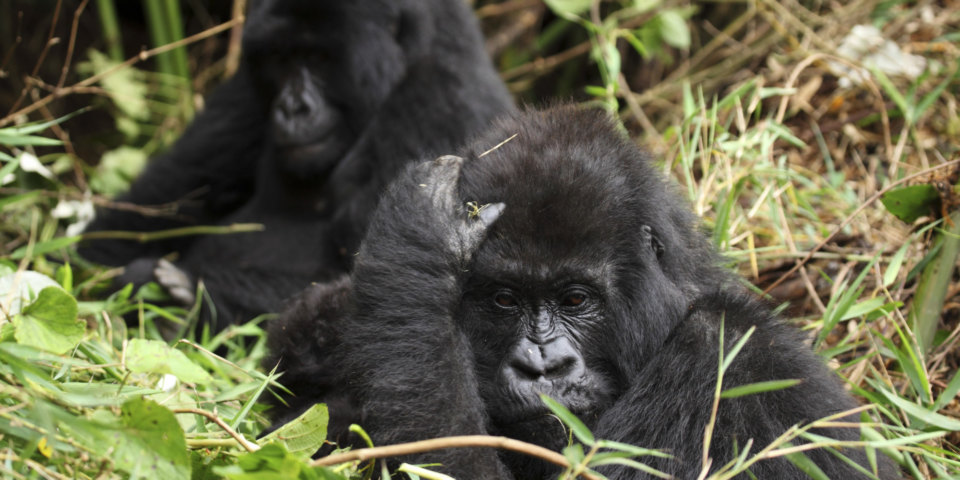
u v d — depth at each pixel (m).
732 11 21.05
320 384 9.16
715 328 8.16
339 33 14.22
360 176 14.40
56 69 23.16
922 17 17.73
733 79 18.80
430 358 7.62
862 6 18.05
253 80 15.36
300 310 9.31
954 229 10.29
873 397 8.66
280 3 14.43
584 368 7.97
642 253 8.12
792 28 18.67
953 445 9.41
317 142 14.52
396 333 7.70
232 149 16.75
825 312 9.98
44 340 7.04
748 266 12.32
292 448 7.28
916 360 8.82
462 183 8.23
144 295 13.45
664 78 21.45
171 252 16.70
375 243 8.05
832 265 12.07
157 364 7.09
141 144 20.72
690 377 7.91
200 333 13.63
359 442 8.23
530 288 7.90
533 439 7.92
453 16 15.24
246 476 5.94
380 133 14.17
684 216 9.06
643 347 8.14
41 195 15.38
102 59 20.02
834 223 13.29
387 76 14.38
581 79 22.86
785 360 8.06
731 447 7.51
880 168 15.28
